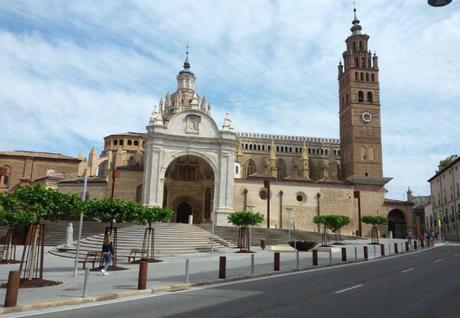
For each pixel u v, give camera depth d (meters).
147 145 59.62
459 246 50.88
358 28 95.31
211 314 10.70
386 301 12.38
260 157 90.75
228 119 62.56
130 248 33.19
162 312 11.15
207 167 67.62
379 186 75.69
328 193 70.50
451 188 76.44
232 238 45.03
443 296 13.21
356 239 58.88
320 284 16.67
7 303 11.48
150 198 57.09
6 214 23.75
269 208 61.38
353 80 90.31
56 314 11.05
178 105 99.12
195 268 23.20
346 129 91.25
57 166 78.19
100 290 14.88
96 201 24.48
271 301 12.60
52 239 40.56
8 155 75.88
